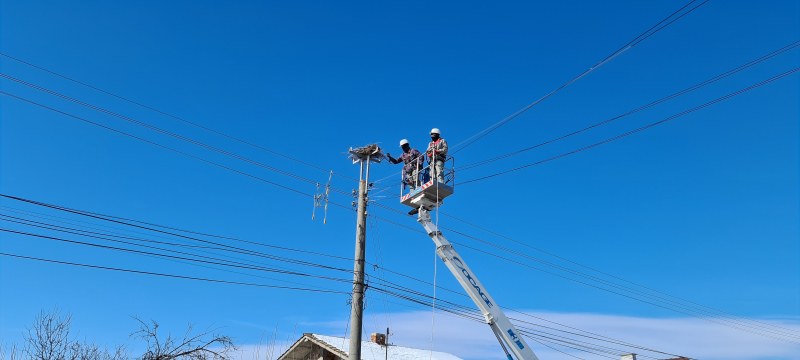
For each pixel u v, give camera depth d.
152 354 16.39
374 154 19.94
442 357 31.06
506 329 15.80
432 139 17.77
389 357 29.22
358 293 18.48
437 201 17.22
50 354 16.02
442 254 16.64
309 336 28.39
